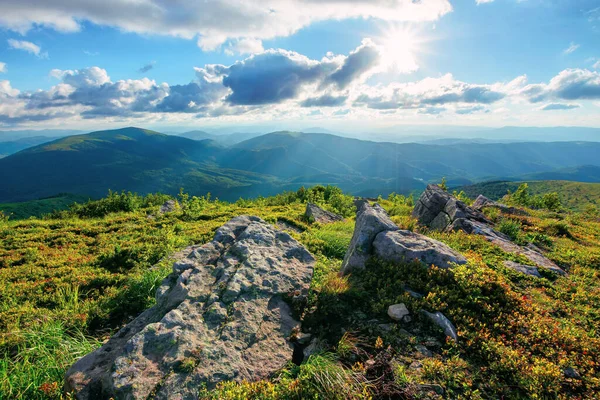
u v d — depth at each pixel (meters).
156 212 24.84
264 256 8.80
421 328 7.04
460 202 19.72
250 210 27.34
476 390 5.29
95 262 13.66
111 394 4.98
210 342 5.99
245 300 7.17
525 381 5.53
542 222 20.00
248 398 5.06
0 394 5.83
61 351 7.20
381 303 7.86
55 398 5.66
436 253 9.35
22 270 12.77
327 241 15.34
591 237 18.84
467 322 7.12
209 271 8.11
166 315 6.31
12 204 145.00
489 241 14.68
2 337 7.81
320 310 7.75
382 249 10.02
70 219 23.56
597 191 185.75
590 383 5.77
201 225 20.23
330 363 5.77
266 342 6.48
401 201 39.38
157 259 13.83
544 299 9.12
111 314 9.53
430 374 5.64
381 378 5.50
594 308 8.90
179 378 5.19
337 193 37.06
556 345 6.68
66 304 9.82
